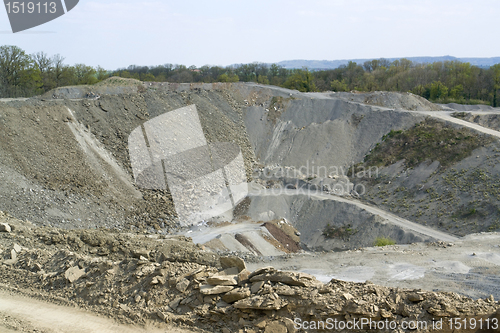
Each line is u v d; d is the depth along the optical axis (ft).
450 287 54.65
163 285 39.58
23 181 93.97
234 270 39.75
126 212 106.11
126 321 36.01
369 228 110.93
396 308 32.63
